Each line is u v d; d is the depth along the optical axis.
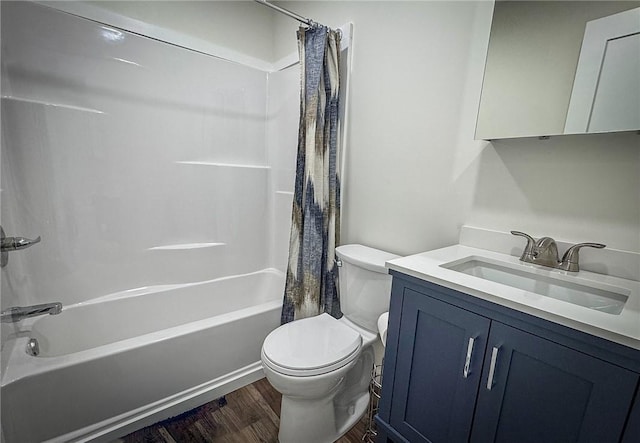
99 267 1.70
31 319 1.41
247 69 2.11
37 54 1.40
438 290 0.87
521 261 1.02
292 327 1.36
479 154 1.17
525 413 0.73
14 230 1.38
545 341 0.67
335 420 1.37
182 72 1.85
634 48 0.81
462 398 0.85
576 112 0.91
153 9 1.70
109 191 1.69
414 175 1.40
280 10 1.41
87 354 1.16
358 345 1.25
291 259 1.67
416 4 1.32
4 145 1.32
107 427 1.22
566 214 0.98
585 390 0.63
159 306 1.86
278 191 2.28
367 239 1.64
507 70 1.04
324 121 1.57
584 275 0.90
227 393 1.54
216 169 2.06
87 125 1.58
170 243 1.94
